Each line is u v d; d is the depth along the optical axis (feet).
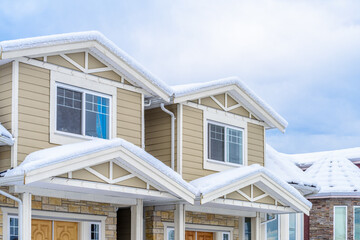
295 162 97.14
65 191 45.75
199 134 58.13
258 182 56.18
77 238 49.14
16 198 41.91
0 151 44.37
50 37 45.55
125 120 51.72
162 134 57.41
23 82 44.91
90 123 49.21
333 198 83.92
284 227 81.92
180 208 52.85
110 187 44.78
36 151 44.60
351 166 89.25
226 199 53.47
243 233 63.62
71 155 41.32
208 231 61.26
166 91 53.98
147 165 46.42
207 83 57.88
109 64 50.98
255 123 64.85
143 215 55.77
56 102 46.98
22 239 41.96
